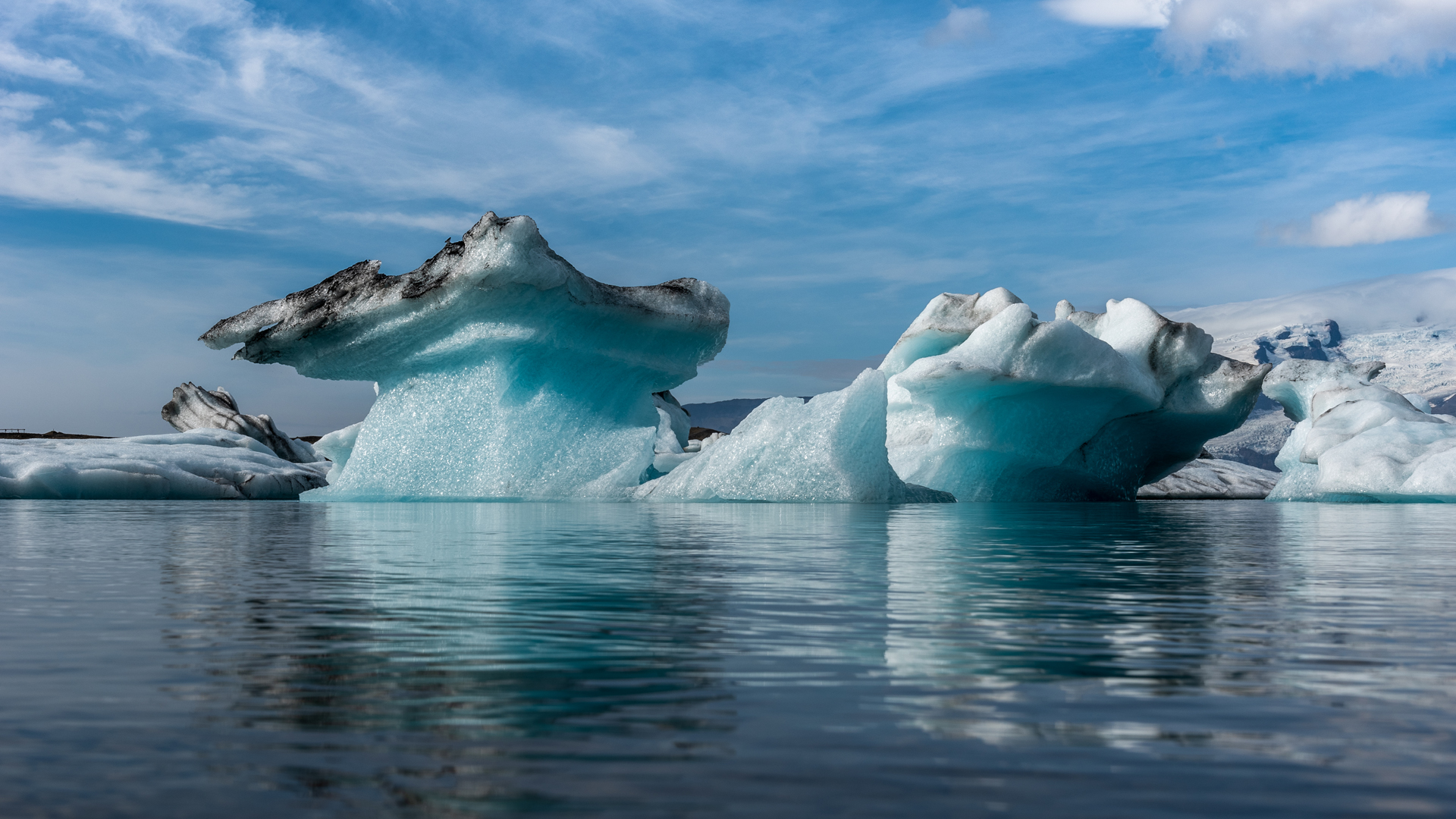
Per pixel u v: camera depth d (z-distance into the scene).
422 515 9.58
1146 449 17.98
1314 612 2.66
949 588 3.19
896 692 1.65
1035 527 7.38
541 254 13.84
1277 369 21.23
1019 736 1.38
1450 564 4.18
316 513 10.16
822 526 7.30
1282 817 1.06
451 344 14.83
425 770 1.22
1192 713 1.52
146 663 1.91
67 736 1.38
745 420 14.33
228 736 1.38
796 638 2.20
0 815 1.04
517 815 1.05
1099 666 1.89
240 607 2.72
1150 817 1.05
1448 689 1.69
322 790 1.14
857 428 13.51
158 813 1.06
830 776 1.19
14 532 6.52
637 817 1.04
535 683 1.72
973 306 17.52
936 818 1.04
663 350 16.25
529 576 3.60
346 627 2.35
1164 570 3.91
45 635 2.24
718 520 8.36
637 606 2.73
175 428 27.81
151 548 5.04
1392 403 18.05
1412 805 1.10
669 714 1.50
